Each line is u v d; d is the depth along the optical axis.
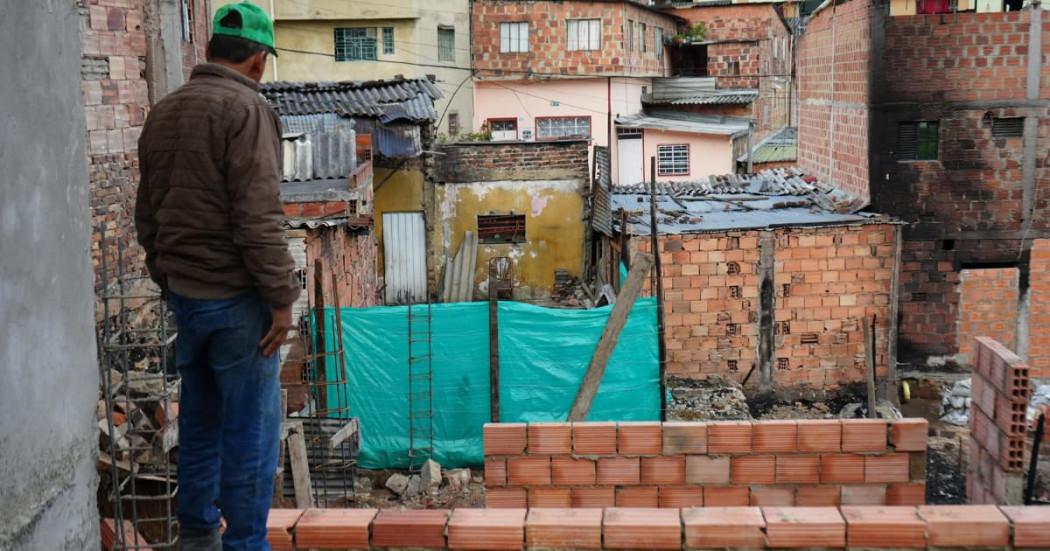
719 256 16.64
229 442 3.34
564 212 25.02
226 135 3.17
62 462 2.62
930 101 17.39
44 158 2.54
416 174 24.81
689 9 42.31
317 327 12.62
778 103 46.00
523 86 37.16
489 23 36.75
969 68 17.27
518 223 25.14
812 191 20.36
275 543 4.67
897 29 17.31
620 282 17.02
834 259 16.83
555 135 37.31
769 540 4.64
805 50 22.72
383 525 4.66
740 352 16.88
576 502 6.12
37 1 2.52
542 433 6.08
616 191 22.16
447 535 4.68
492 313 13.03
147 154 3.27
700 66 43.88
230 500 3.37
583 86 36.97
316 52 33.47
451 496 12.41
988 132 17.38
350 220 13.97
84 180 2.83
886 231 16.81
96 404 2.90
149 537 6.01
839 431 5.98
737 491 6.06
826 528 4.64
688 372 16.91
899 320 17.73
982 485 7.30
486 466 6.12
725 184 22.14
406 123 23.06
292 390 12.19
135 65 11.05
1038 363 17.73
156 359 7.61
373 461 13.19
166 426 5.72
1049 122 17.28
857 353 17.00
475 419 13.30
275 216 3.18
